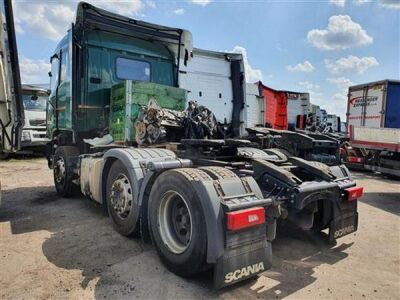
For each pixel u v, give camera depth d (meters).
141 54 6.45
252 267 2.91
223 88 7.05
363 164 10.48
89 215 5.27
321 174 3.81
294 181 3.44
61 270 3.32
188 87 6.73
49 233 4.41
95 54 5.92
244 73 6.97
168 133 4.86
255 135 6.01
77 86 5.81
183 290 2.96
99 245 3.96
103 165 4.73
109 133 5.77
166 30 6.43
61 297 2.83
